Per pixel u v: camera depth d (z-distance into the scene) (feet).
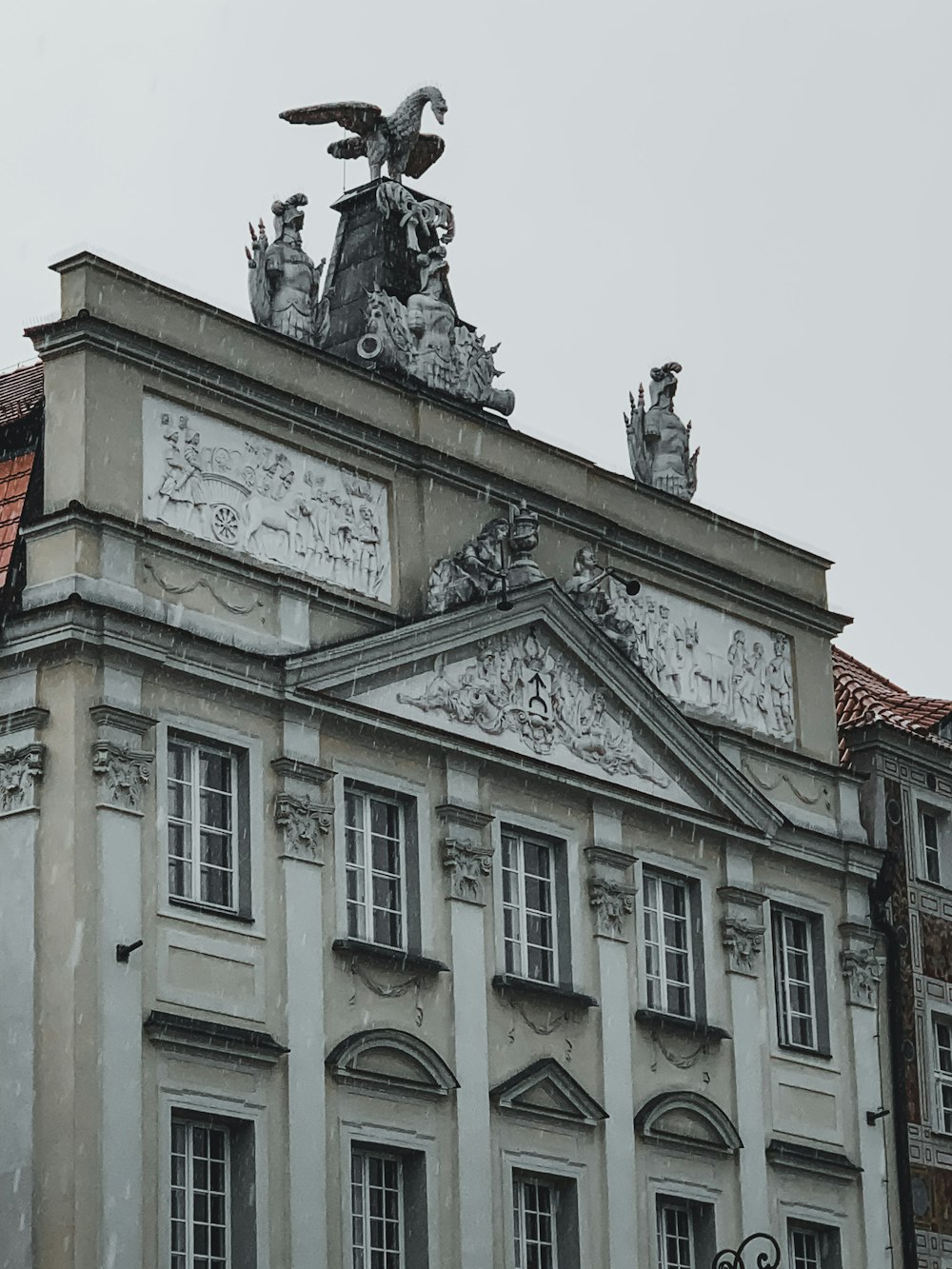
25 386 166.50
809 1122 186.50
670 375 195.21
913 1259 191.52
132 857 147.13
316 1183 152.46
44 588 149.18
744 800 186.50
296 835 156.25
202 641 152.66
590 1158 169.27
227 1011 150.51
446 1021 162.71
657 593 187.01
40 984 144.15
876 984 195.31
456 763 167.22
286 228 169.58
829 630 200.95
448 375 175.94
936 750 206.39
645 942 178.81
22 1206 141.28
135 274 156.56
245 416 160.56
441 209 183.32
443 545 170.91
